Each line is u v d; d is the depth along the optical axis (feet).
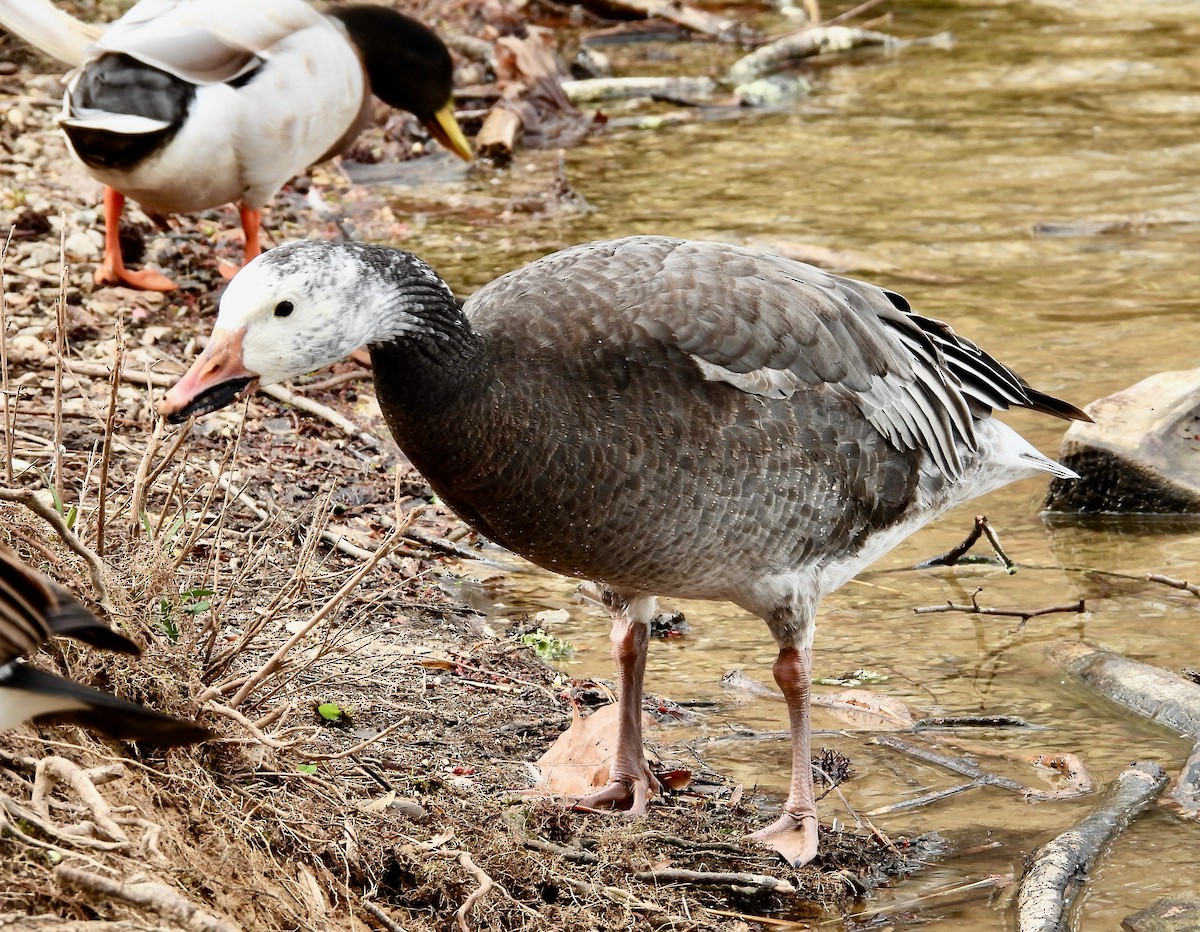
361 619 26.78
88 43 41.83
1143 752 28.37
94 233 45.98
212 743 21.75
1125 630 32.94
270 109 40.55
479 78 69.31
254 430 38.17
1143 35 78.79
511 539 24.68
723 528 24.97
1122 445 38.27
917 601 34.50
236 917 18.94
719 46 79.15
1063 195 57.88
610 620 33.22
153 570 23.31
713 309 24.84
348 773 24.62
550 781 26.58
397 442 24.38
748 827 25.99
